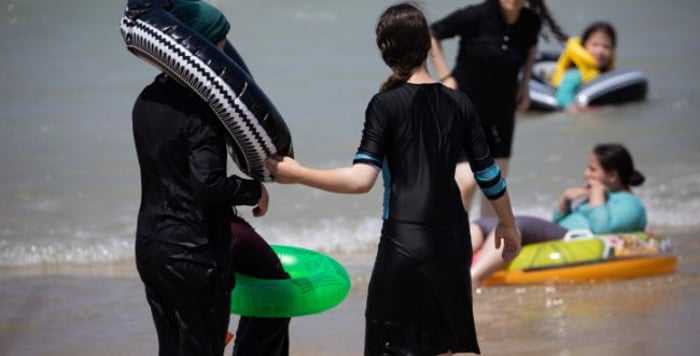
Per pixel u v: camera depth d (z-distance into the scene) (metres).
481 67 23.91
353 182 13.44
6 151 33.31
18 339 18.92
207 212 13.14
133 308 21.06
